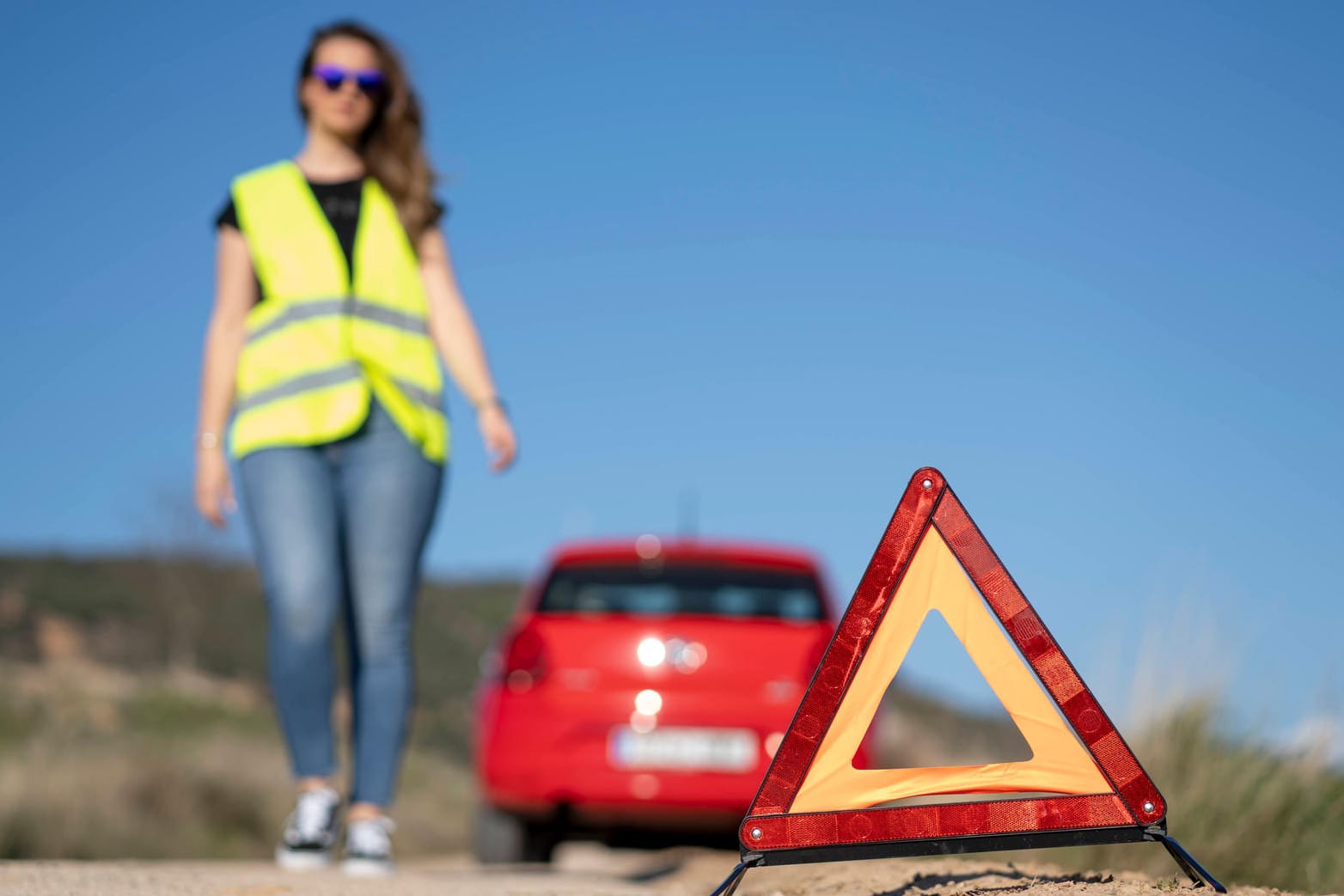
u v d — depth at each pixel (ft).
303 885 13.08
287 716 15.10
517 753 21.30
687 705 21.03
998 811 9.63
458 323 16.48
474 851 22.36
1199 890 9.88
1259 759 17.43
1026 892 10.07
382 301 15.65
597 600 22.09
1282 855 16.01
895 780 9.68
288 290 15.42
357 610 15.67
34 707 89.56
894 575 9.89
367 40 15.84
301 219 15.61
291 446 15.17
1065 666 9.83
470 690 176.86
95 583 181.78
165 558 155.43
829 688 9.73
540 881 14.90
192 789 46.62
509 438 16.38
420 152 16.28
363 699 15.53
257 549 15.19
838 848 9.52
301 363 15.26
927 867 12.77
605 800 21.01
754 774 20.90
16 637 159.12
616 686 21.21
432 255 16.53
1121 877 10.96
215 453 15.64
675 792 20.85
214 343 15.67
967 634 9.86
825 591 22.39
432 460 15.96
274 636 14.98
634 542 22.76
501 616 232.12
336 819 15.35
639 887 14.56
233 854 44.68
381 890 12.73
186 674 152.05
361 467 15.56
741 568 22.39
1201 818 16.29
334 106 15.74
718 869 19.66
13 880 12.72
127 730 60.54
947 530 9.97
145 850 42.09
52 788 41.91
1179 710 18.21
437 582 247.29
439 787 67.67
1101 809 9.68
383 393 15.53
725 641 21.29
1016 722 9.81
